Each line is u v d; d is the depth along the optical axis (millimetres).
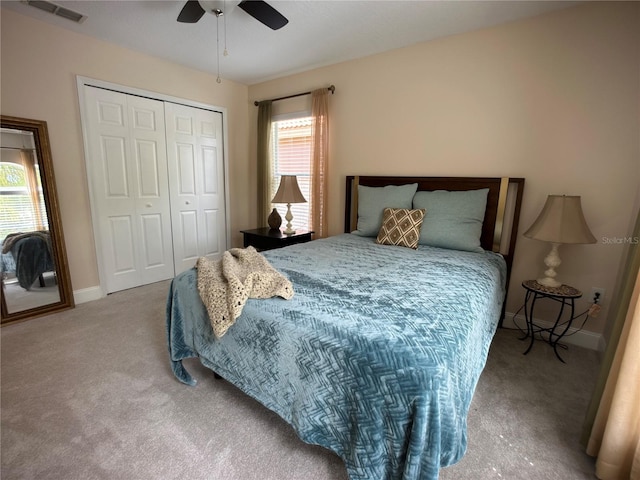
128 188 3232
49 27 2568
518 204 2424
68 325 2521
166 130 3453
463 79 2611
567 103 2219
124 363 2018
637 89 1993
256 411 1614
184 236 3789
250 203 4457
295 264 1967
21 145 2531
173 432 1468
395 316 1199
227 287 1460
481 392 1786
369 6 2211
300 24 2477
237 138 4176
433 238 2508
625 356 1156
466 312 1288
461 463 1320
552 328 2289
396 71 2945
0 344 2221
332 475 1256
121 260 3268
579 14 2117
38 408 1600
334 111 3412
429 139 2834
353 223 3363
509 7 2176
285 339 1222
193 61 3352
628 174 2070
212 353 1552
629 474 1204
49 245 2732
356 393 1032
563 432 1500
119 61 2996
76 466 1282
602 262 2205
